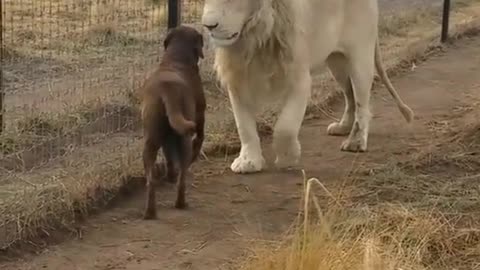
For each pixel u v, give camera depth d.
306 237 8.33
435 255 9.57
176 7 13.80
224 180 12.31
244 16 11.41
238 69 11.99
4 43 19.66
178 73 10.87
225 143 13.68
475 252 9.63
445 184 11.95
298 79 12.13
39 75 17.70
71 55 19.30
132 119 14.70
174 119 10.14
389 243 9.38
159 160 12.09
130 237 10.19
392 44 24.31
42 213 10.24
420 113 17.12
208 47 15.74
